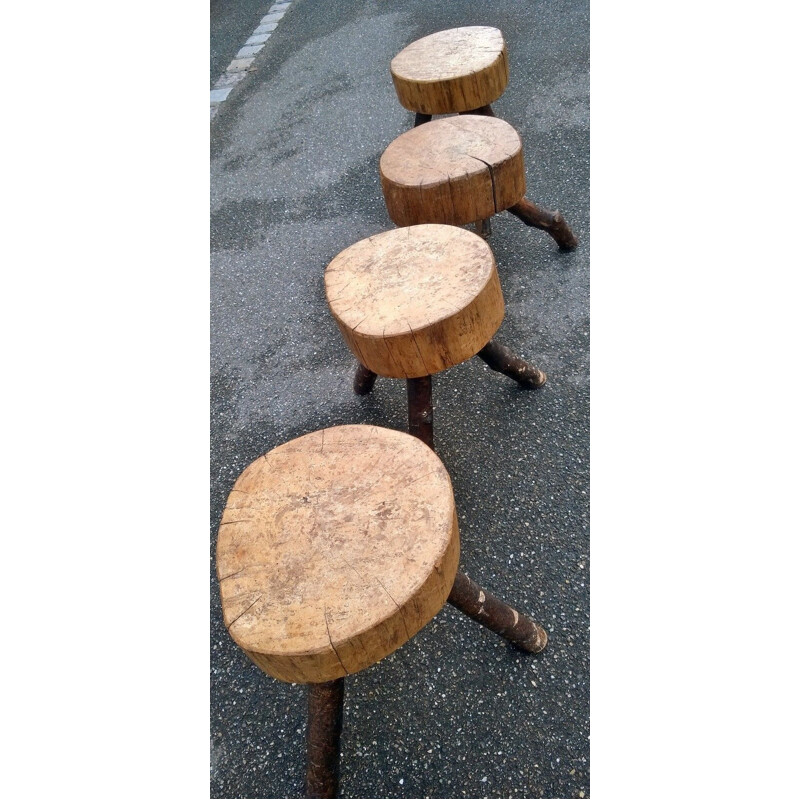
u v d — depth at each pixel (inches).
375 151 144.6
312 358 99.0
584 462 75.1
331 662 41.6
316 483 50.6
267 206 135.3
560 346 89.0
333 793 51.6
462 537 70.3
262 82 187.5
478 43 109.6
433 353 63.1
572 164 120.0
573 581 65.1
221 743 59.9
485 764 54.8
